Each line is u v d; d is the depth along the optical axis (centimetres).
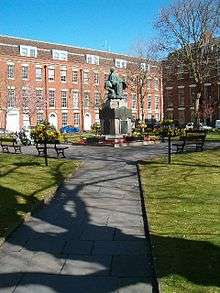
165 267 605
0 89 5653
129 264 662
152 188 1205
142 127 3753
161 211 931
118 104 2992
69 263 669
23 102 5869
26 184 1304
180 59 4269
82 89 6706
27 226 881
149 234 762
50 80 6309
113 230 846
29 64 6059
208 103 6266
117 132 2961
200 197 1062
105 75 7050
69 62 6550
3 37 5953
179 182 1277
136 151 2341
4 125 5641
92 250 729
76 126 6500
